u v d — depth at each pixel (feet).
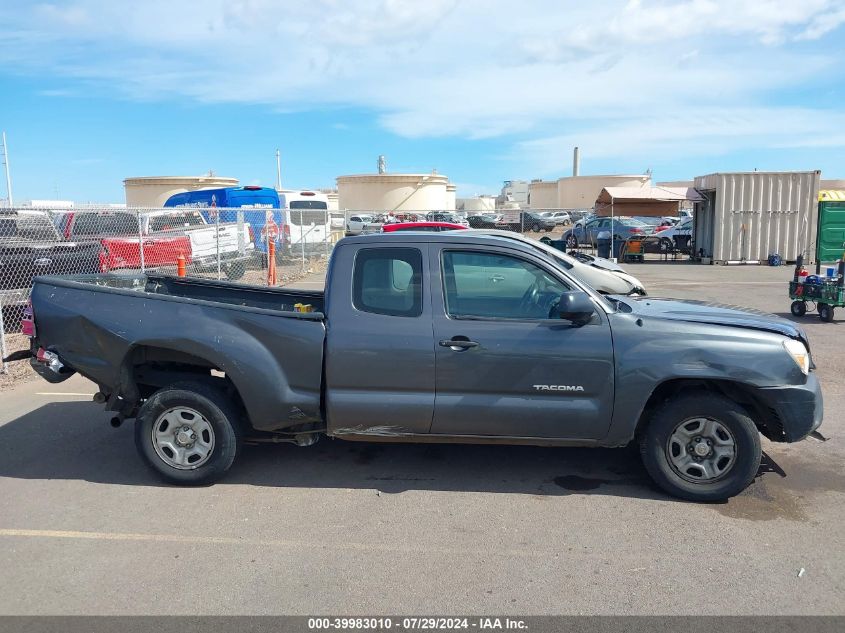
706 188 79.82
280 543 13.43
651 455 15.39
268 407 15.70
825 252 45.73
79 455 18.37
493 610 11.16
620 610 11.16
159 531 13.96
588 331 15.06
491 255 15.66
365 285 15.74
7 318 35.73
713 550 13.14
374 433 15.74
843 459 17.92
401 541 13.52
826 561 12.71
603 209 89.45
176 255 47.78
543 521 14.39
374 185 176.76
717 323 15.35
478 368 15.14
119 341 16.01
